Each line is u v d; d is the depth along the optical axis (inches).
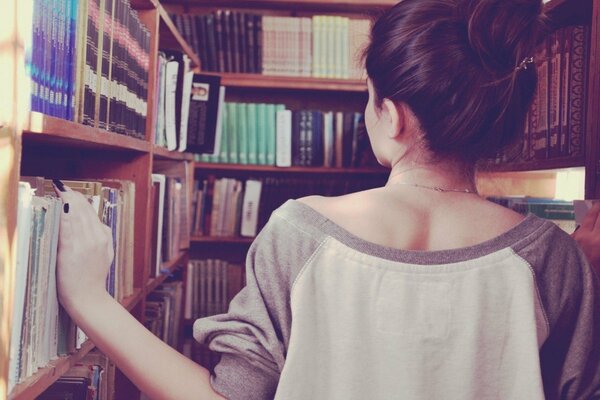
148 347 32.3
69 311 34.5
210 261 136.4
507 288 28.6
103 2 54.2
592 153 59.6
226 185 136.1
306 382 28.2
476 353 27.9
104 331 33.4
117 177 74.0
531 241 29.6
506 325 28.4
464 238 29.5
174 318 106.0
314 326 28.5
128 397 77.2
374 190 31.4
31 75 38.4
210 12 145.2
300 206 30.5
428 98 29.5
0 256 32.8
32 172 67.7
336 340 28.3
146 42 74.1
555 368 30.9
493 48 29.1
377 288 28.3
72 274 35.0
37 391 37.1
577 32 65.3
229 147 134.8
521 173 90.0
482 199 31.4
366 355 28.1
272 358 29.2
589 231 41.5
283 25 134.7
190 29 133.5
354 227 29.5
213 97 104.7
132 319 34.2
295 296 28.6
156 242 81.4
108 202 55.4
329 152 136.0
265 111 135.3
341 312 28.3
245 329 29.5
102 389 59.2
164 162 107.7
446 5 30.2
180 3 142.6
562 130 68.2
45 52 41.2
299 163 135.7
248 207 135.8
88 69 50.7
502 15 29.5
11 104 33.1
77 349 45.1
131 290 67.4
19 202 34.4
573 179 86.6
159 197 81.7
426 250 29.1
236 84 134.2
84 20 48.8
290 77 134.5
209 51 134.0
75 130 44.0
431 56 29.3
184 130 96.1
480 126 29.5
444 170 31.3
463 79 29.0
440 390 27.9
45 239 37.1
